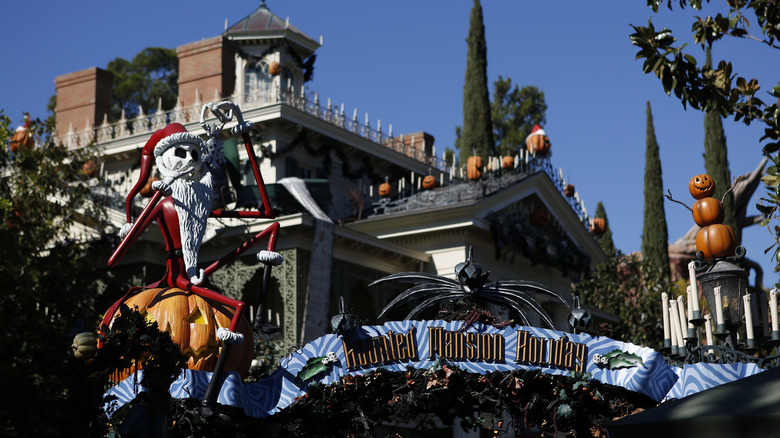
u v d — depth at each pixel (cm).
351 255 2978
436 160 4250
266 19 3831
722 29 1207
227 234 2816
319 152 3525
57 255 2598
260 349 2609
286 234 2777
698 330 1047
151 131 3606
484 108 4569
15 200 2567
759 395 663
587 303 3575
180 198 1143
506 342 977
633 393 973
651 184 4469
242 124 1172
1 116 2555
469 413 996
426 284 1022
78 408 909
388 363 973
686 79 1206
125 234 1143
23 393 2047
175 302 1117
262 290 1134
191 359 1102
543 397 980
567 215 3706
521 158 3647
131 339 904
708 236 1060
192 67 3788
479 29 4644
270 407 968
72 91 4009
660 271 3719
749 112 1220
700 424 646
